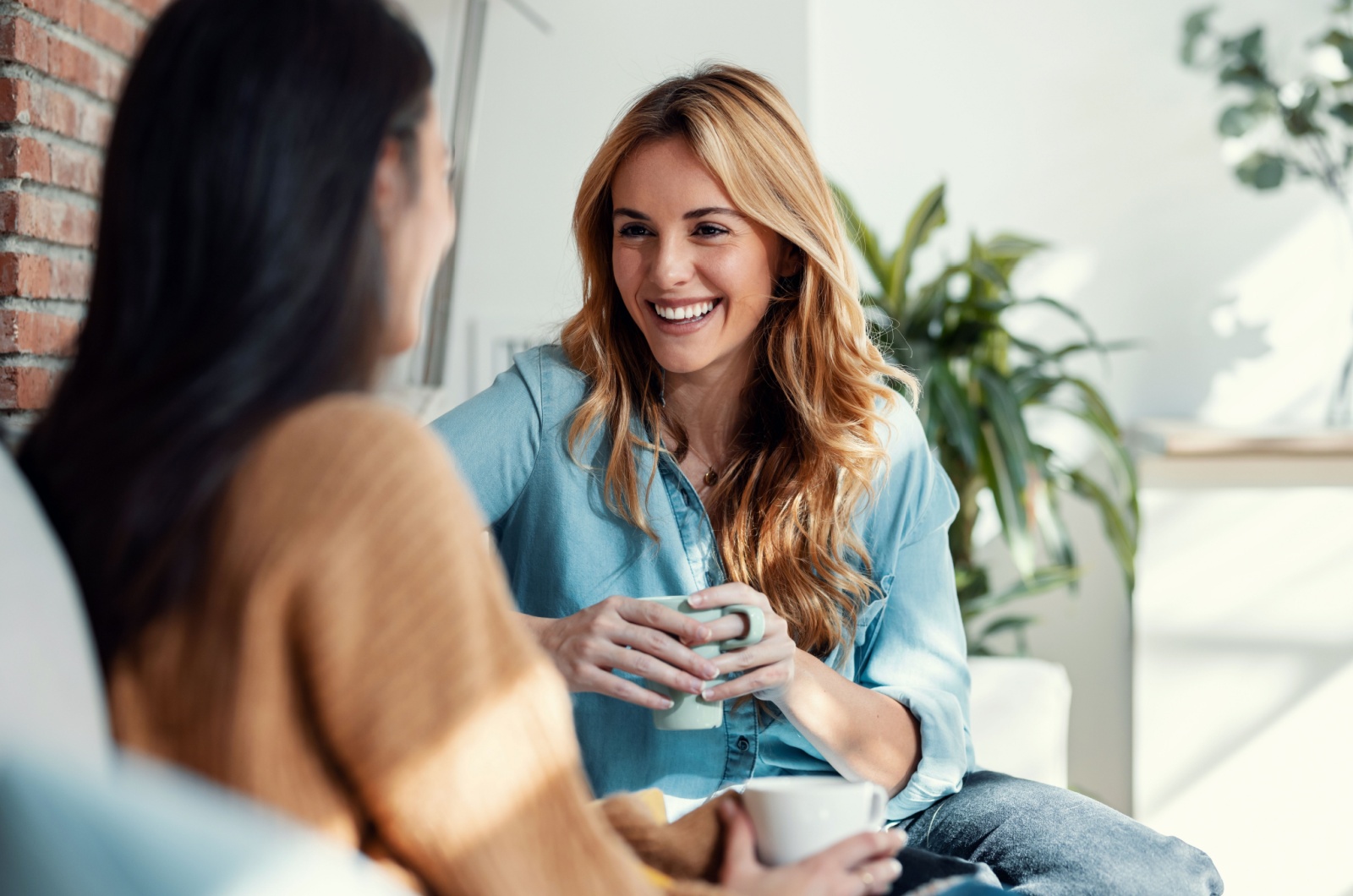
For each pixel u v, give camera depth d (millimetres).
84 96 1695
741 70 1403
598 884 668
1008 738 1738
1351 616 2510
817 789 864
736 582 1144
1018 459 2318
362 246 695
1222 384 2877
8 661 546
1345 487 2508
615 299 1429
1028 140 2891
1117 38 2869
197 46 673
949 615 1424
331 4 701
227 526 613
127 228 670
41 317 1561
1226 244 2869
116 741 622
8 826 455
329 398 660
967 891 912
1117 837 1169
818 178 1394
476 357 2799
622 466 1378
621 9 2789
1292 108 2801
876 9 2906
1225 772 2541
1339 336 2854
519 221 2807
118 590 622
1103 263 2889
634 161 1350
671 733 1332
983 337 2502
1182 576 2557
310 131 671
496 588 687
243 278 656
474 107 2477
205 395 637
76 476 651
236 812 489
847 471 1370
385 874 642
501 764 647
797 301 1409
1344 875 2516
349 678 612
